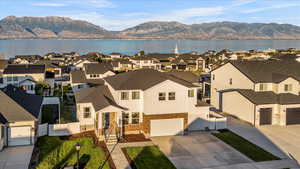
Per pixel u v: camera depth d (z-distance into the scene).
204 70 101.19
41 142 27.77
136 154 25.30
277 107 36.12
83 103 31.14
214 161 24.22
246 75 39.88
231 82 43.28
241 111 38.12
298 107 36.12
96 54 146.75
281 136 31.19
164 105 30.38
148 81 31.91
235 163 23.89
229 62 43.47
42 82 59.12
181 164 23.50
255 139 30.03
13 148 25.92
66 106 43.78
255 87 38.66
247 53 156.12
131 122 30.86
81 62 100.31
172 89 30.39
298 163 24.09
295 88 39.25
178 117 30.89
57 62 114.31
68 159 23.97
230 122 36.84
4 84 60.66
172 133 30.97
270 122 36.22
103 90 35.03
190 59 109.75
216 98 46.25
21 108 27.67
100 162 23.50
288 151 26.75
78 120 33.41
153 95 29.92
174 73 49.94
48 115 38.44
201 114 32.94
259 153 26.12
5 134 26.25
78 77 62.28
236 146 27.80
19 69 63.41
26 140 26.70
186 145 27.88
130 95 30.42
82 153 25.28
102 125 28.80
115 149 26.41
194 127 32.91
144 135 30.36
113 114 29.42
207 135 31.14
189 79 48.53
